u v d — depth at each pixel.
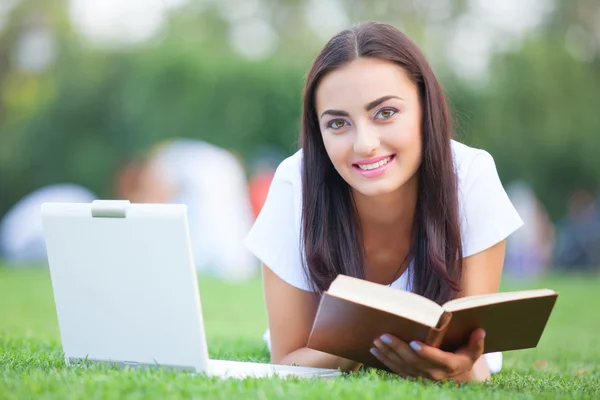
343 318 3.91
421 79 4.42
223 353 5.78
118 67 28.28
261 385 3.69
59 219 4.07
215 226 20.58
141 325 4.05
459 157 4.80
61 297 4.20
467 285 4.70
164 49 27.83
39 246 21.30
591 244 23.72
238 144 27.78
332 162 4.51
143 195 22.70
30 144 28.41
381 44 4.34
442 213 4.56
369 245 4.86
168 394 3.54
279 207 4.98
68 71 28.64
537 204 25.38
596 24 30.91
